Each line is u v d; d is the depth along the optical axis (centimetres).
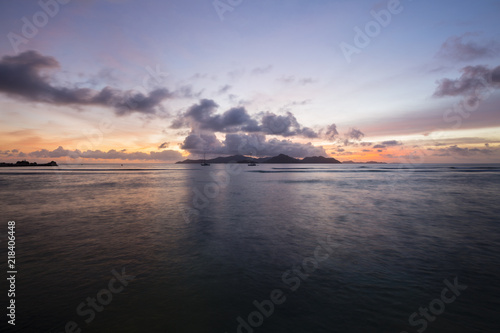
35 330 504
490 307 584
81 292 654
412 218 1555
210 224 1405
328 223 1424
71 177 6353
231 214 1691
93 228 1319
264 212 1759
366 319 542
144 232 1241
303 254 930
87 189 3388
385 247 1009
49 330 504
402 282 708
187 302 609
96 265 827
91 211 1808
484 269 793
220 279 729
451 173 8531
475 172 9306
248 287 682
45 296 632
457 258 887
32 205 2064
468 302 606
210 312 569
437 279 725
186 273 768
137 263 845
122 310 574
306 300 617
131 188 3531
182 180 5288
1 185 3978
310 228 1312
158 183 4441
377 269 796
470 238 1130
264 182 4684
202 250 973
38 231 1257
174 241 1093
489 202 2200
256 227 1338
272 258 892
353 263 844
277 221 1480
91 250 974
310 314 560
